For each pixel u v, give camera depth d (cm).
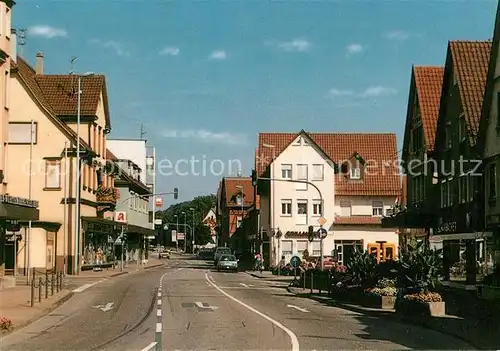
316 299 2833
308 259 5288
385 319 1994
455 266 3656
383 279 2423
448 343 1440
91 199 5372
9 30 2962
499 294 2511
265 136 7538
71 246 4812
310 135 7262
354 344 1412
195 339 1477
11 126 4831
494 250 2942
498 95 2880
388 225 4194
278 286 3891
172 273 5562
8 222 3416
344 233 6656
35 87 5209
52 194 4838
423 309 1955
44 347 1359
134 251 7956
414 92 4200
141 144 9069
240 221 10381
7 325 1623
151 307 2316
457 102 3431
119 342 1433
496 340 1451
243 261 8881
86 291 3144
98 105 5559
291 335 1558
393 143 7206
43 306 2194
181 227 17825
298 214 6681
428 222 3794
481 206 3056
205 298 2752
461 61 3434
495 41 2914
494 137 2905
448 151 3603
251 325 1769
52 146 4847
